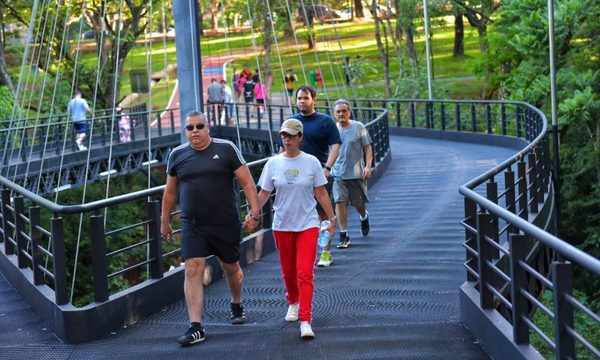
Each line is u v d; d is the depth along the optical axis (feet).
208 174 23.20
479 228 22.18
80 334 24.61
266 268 33.73
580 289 79.61
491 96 155.12
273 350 22.57
